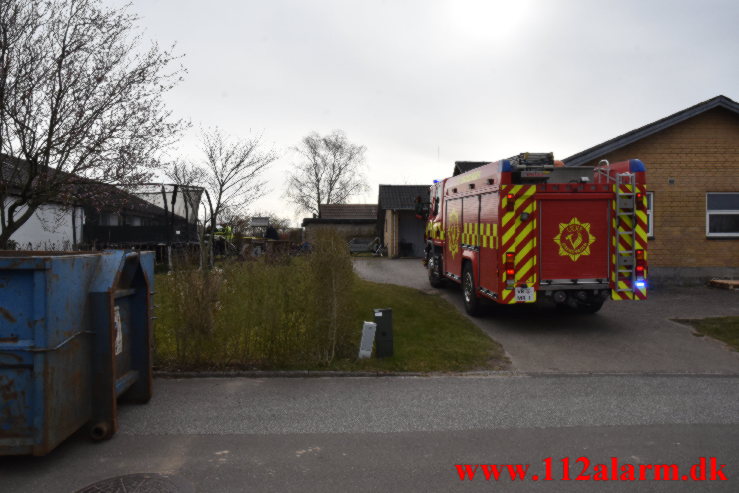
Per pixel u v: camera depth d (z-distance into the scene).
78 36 6.94
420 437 4.70
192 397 5.80
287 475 3.95
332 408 5.48
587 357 7.62
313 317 7.10
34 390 3.94
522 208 8.83
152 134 7.61
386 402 5.68
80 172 7.21
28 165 7.21
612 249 9.02
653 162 14.32
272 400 5.73
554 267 8.93
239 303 6.91
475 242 10.25
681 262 14.38
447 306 11.62
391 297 11.92
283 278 7.13
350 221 38.88
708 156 14.34
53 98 6.96
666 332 9.14
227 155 19.88
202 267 7.17
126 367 5.38
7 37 6.59
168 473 3.97
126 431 4.81
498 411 5.40
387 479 3.89
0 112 6.62
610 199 9.03
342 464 4.14
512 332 9.20
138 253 5.30
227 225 16.88
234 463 4.15
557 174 9.79
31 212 7.39
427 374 6.75
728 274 14.43
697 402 5.70
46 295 3.94
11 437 3.96
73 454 4.31
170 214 15.88
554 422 5.09
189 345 6.79
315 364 6.96
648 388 6.23
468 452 4.39
